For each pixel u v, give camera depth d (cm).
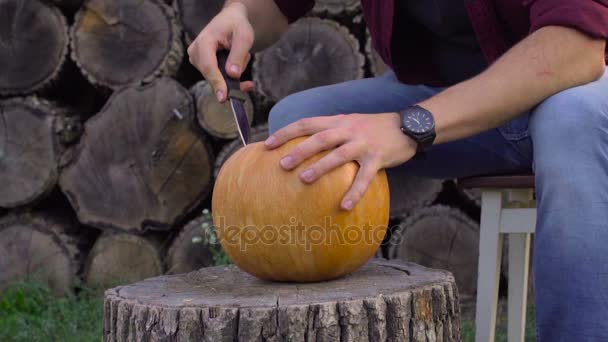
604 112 130
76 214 332
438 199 333
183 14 300
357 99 190
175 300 139
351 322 132
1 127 312
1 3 311
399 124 140
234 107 163
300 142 143
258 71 305
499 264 186
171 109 307
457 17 171
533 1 144
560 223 128
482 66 181
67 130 317
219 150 325
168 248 321
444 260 316
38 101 315
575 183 128
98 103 336
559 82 136
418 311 139
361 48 317
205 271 170
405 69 185
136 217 313
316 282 150
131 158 310
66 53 313
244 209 142
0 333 267
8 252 317
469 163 182
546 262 130
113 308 144
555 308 129
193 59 175
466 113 138
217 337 131
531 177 172
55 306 296
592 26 135
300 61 304
